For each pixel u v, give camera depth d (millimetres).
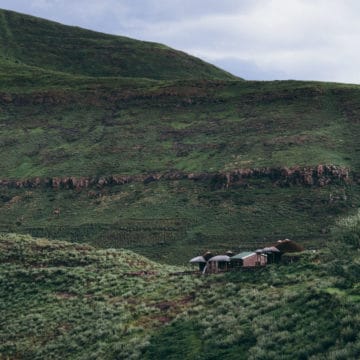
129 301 55594
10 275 70562
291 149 161250
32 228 141500
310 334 29875
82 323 51625
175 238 127312
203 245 121625
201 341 37750
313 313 33375
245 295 45438
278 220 129750
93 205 152875
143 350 40188
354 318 28938
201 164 164875
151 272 68312
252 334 34438
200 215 137625
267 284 48375
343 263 43688
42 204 156375
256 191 144125
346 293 35031
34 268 73625
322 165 147000
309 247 112312
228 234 125812
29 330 52438
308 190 141125
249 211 135625
